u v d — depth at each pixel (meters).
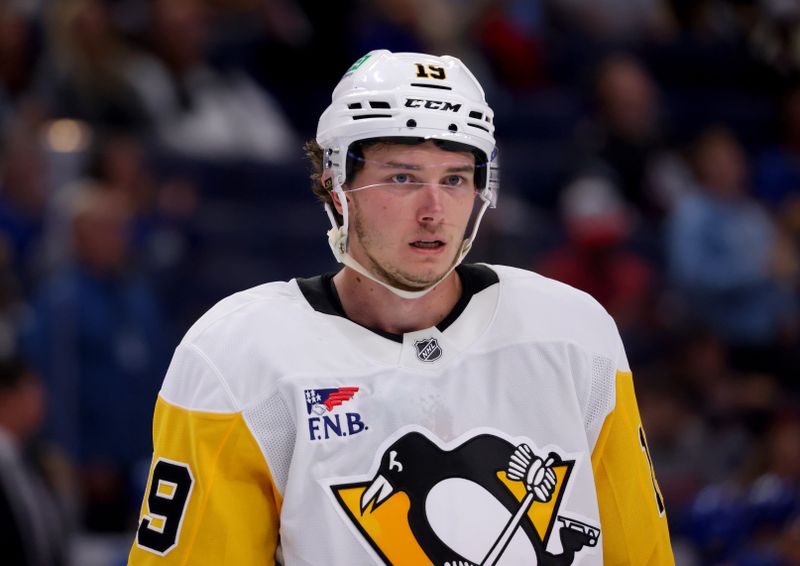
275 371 6.55
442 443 6.51
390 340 6.74
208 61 23.03
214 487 6.46
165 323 18.80
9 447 13.02
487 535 6.39
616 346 6.99
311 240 20.70
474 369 6.70
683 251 20.75
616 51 26.33
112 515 16.44
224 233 20.19
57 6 20.95
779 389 20.38
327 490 6.38
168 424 6.66
